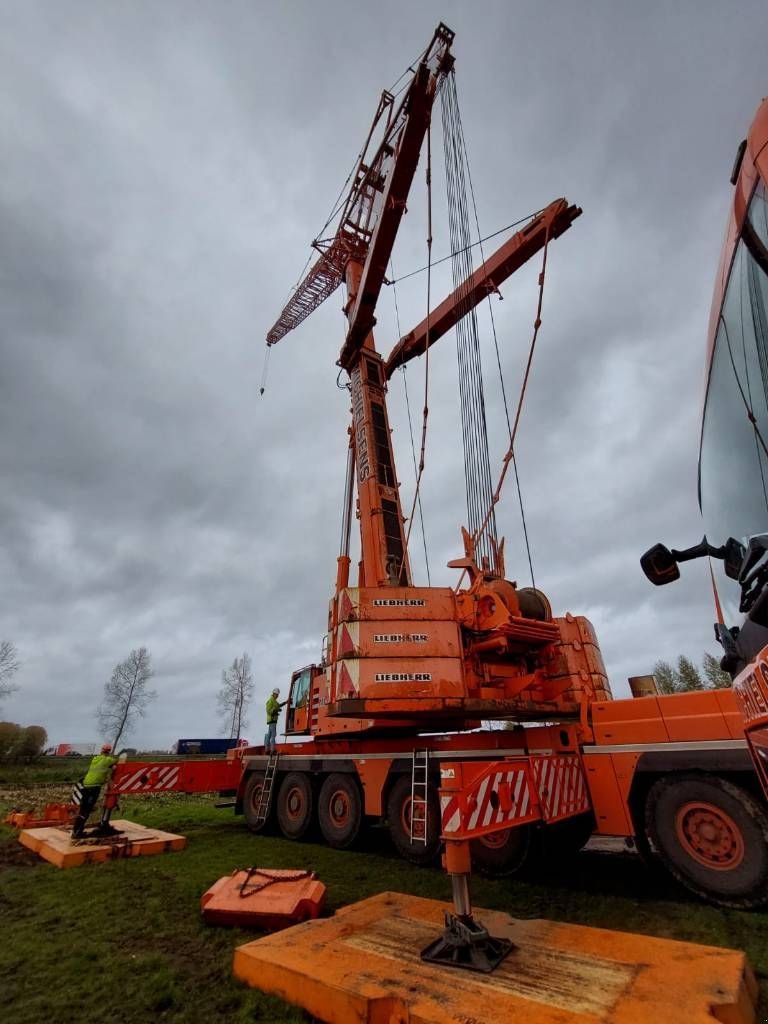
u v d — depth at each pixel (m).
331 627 7.71
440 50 9.59
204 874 6.88
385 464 10.16
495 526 8.07
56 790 22.67
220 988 3.75
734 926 4.58
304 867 7.36
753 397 2.58
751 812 5.02
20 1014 3.46
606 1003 2.84
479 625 7.30
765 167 2.18
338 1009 3.15
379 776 8.49
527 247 8.73
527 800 4.97
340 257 13.09
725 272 2.81
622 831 5.95
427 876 6.74
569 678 7.78
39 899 5.89
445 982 3.21
